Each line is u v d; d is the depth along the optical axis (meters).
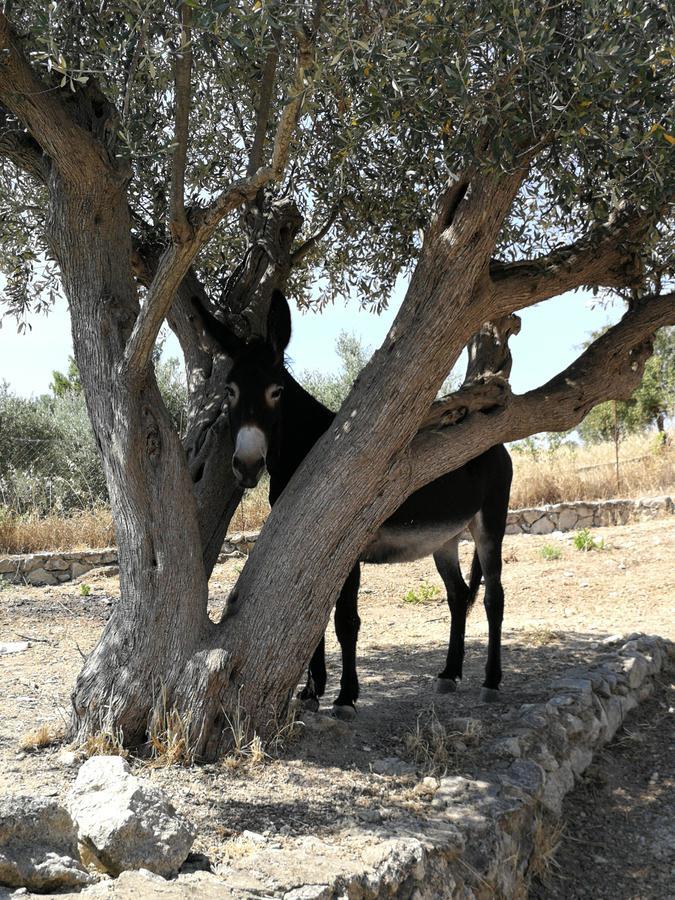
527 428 5.01
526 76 3.72
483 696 5.27
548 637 7.10
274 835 3.18
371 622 8.71
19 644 6.86
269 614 4.07
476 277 4.31
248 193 3.58
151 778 3.57
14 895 2.46
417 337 4.29
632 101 3.79
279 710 4.09
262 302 5.44
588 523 13.00
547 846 4.00
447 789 3.81
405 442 4.38
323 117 5.44
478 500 5.50
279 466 4.89
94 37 3.85
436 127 4.33
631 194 4.52
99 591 9.99
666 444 16.56
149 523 4.08
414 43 3.56
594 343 5.25
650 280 5.62
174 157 3.55
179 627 3.99
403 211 5.89
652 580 9.47
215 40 4.16
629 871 4.06
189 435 5.07
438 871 3.15
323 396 16.41
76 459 15.16
